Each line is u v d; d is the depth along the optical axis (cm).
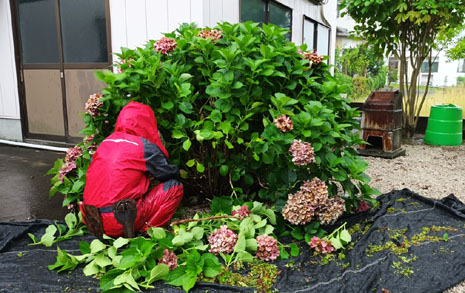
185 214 313
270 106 274
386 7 632
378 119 559
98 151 240
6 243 257
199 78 302
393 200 331
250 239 238
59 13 546
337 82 333
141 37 473
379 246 251
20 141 621
